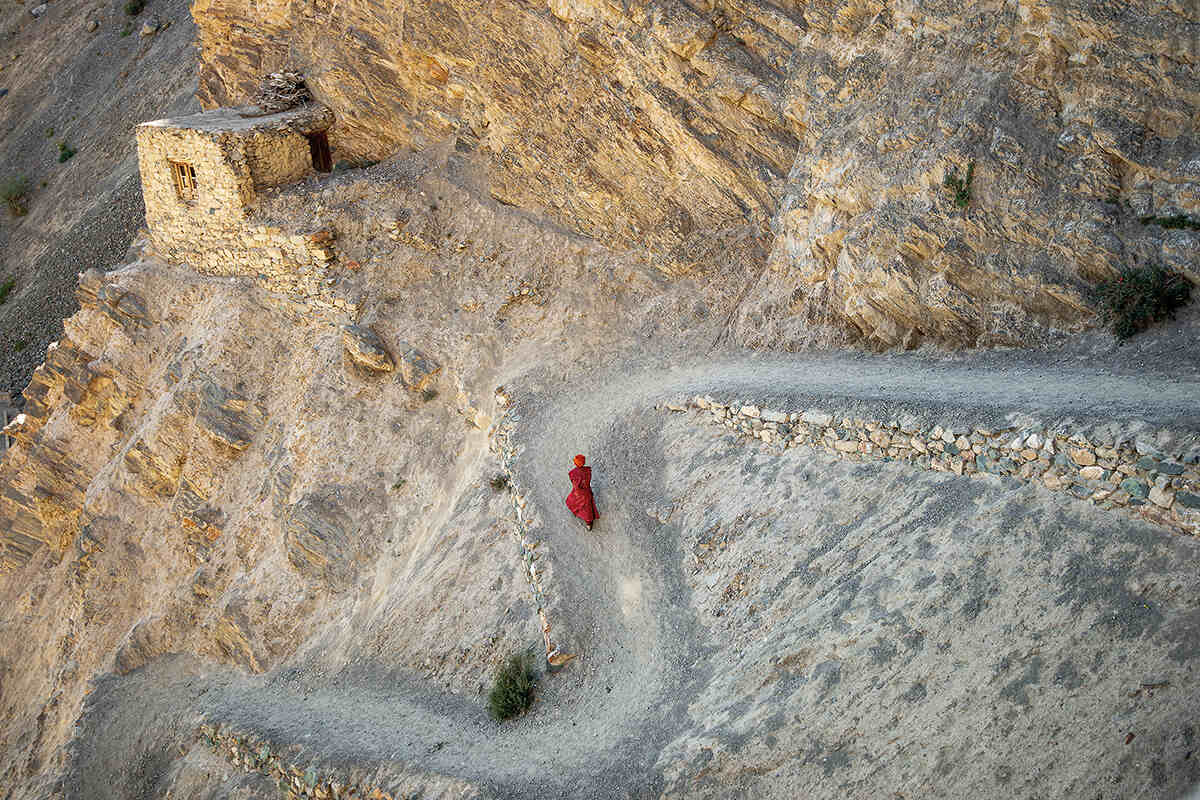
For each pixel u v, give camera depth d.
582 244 25.33
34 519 33.00
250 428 27.52
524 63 26.41
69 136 71.94
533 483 19.97
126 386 30.64
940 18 18.30
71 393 31.56
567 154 25.64
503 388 23.31
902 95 18.62
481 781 14.74
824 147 19.83
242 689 22.61
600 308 24.34
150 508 28.78
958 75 17.80
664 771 13.30
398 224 27.39
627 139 24.64
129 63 74.06
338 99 30.61
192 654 24.80
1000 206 16.61
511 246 26.36
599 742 14.65
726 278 22.97
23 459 33.84
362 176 29.02
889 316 18.36
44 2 86.62
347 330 26.05
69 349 32.78
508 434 21.86
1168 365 13.97
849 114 19.69
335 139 31.36
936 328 17.67
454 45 27.69
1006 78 17.02
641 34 23.88
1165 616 10.53
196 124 28.97
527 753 15.12
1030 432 12.97
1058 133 16.33
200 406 27.45
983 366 16.30
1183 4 14.73
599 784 13.74
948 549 12.87
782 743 12.49
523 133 26.56
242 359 27.98
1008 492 12.97
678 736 13.82
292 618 23.28
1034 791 10.28
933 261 17.38
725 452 18.09
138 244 35.00
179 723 22.44
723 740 13.05
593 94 25.25
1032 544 12.15
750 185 22.95
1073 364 15.16
